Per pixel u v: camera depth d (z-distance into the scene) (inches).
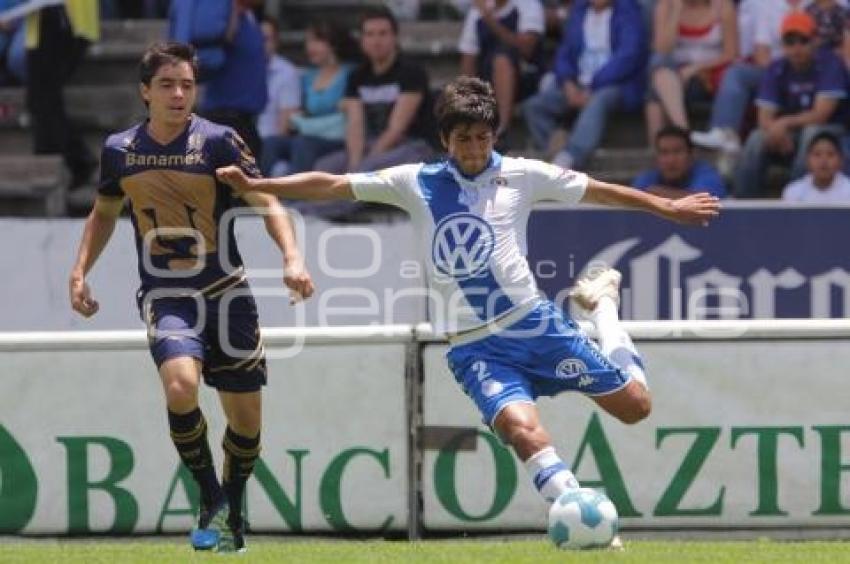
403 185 893.8
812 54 1670.8
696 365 1131.9
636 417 908.6
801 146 1642.5
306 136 1749.5
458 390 1133.1
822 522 1132.5
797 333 1130.7
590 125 1728.6
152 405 1133.1
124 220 1482.5
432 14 2041.1
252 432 969.5
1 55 1876.2
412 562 911.0
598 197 901.2
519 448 867.4
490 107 876.0
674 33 1736.0
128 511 1133.7
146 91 932.0
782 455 1132.5
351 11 2026.3
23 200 1812.3
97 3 1852.9
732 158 1689.2
